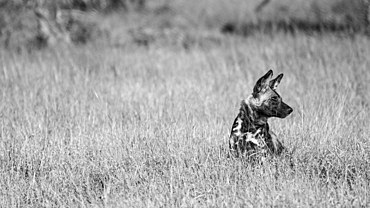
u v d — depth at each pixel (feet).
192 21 156.97
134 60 114.21
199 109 76.23
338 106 72.13
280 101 54.95
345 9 142.31
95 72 102.06
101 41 137.90
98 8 155.53
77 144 61.31
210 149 58.65
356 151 56.85
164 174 54.24
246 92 86.84
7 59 112.98
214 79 94.22
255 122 55.62
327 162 55.72
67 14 142.72
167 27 152.46
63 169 56.65
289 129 63.10
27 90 86.48
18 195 52.24
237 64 102.99
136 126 65.87
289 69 98.22
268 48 117.60
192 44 134.82
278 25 145.38
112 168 56.29
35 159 59.36
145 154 58.75
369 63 97.60
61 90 86.58
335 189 50.80
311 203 47.37
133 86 90.12
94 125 69.10
